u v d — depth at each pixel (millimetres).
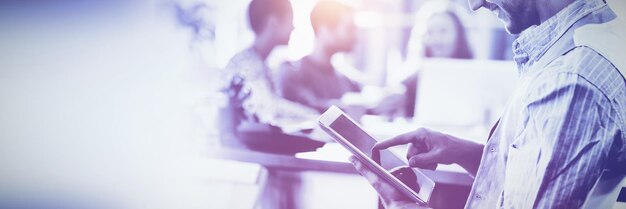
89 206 1518
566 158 1273
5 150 1533
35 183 1533
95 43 1476
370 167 1324
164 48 1457
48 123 1516
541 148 1294
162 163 1477
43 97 1511
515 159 1323
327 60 1457
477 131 1405
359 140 1336
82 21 1475
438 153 1391
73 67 1490
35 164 1529
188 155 1465
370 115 1451
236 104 1456
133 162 1492
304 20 1453
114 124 1490
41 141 1521
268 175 1438
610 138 1271
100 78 1484
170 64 1458
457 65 1409
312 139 1433
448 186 1385
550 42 1312
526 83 1339
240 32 1449
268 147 1442
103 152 1499
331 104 1460
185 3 1442
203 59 1455
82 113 1498
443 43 1414
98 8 1463
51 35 1494
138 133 1483
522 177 1312
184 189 1469
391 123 1441
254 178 1441
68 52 1490
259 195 1438
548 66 1311
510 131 1339
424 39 1427
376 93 1457
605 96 1271
